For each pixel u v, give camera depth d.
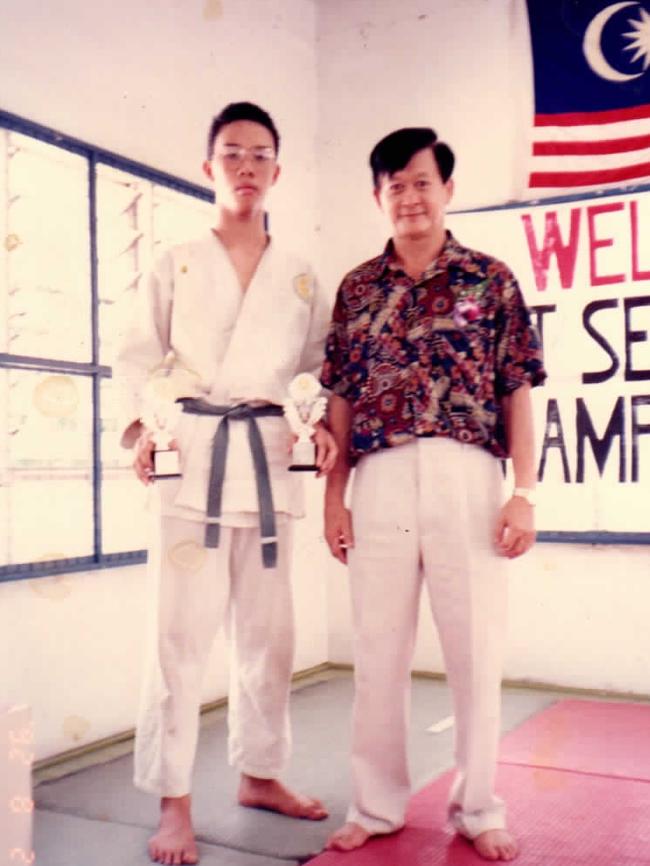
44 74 2.84
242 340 2.13
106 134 3.06
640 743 2.83
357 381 2.09
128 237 3.13
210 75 3.54
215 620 2.13
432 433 1.99
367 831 2.07
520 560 3.71
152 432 2.07
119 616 3.04
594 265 3.61
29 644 2.73
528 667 3.69
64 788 2.54
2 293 2.70
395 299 2.06
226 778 2.58
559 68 3.72
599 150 3.64
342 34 4.17
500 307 2.04
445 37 3.94
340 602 4.12
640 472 3.50
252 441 2.12
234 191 2.12
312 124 4.18
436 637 3.85
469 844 2.04
